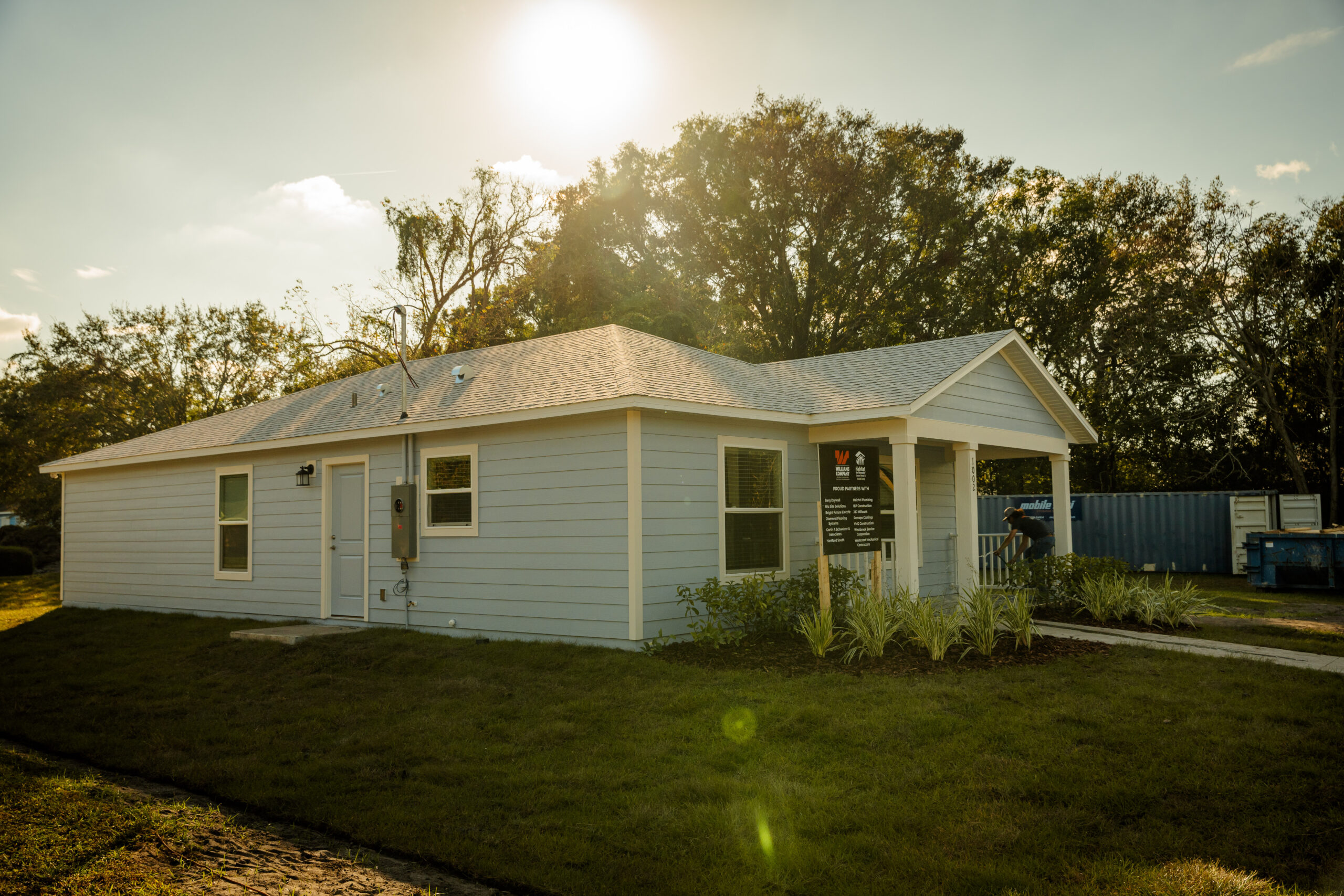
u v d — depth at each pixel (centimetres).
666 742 639
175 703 840
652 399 942
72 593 1767
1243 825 470
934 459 1526
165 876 429
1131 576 2234
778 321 3334
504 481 1086
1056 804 505
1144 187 3219
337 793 555
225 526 1466
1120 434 3161
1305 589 1805
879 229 3164
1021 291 3309
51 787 565
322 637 1122
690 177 3325
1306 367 2908
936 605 1227
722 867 431
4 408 3878
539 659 923
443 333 3509
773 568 1141
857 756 592
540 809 518
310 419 1421
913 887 407
